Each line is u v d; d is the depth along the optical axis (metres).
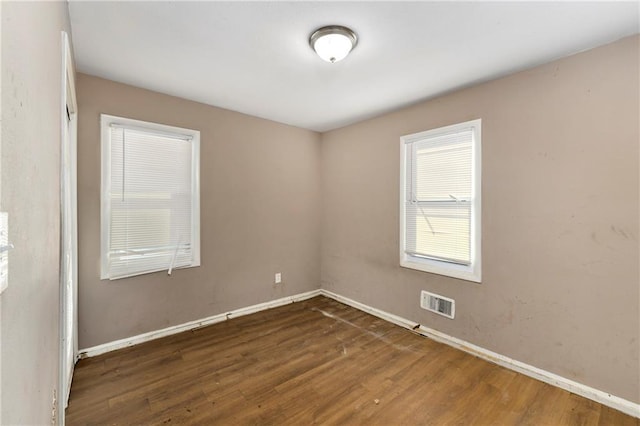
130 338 2.61
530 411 1.82
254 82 2.52
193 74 2.39
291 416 1.77
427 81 2.47
